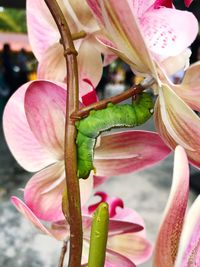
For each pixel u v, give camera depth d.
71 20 0.15
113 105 0.13
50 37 0.17
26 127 0.15
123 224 0.15
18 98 0.16
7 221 1.19
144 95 0.13
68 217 0.13
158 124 0.14
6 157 1.87
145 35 0.13
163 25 0.13
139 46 0.11
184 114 0.12
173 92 0.12
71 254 0.12
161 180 1.55
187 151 0.13
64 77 0.17
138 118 0.13
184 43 0.12
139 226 0.15
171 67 0.13
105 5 0.11
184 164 0.10
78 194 0.12
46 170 0.15
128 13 0.11
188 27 0.13
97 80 0.17
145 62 0.12
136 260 0.18
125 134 0.16
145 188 1.46
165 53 0.12
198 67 0.12
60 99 0.14
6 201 1.34
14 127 0.16
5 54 2.68
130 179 1.54
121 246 0.18
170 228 0.10
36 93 0.14
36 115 0.14
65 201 0.13
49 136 0.14
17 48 4.23
